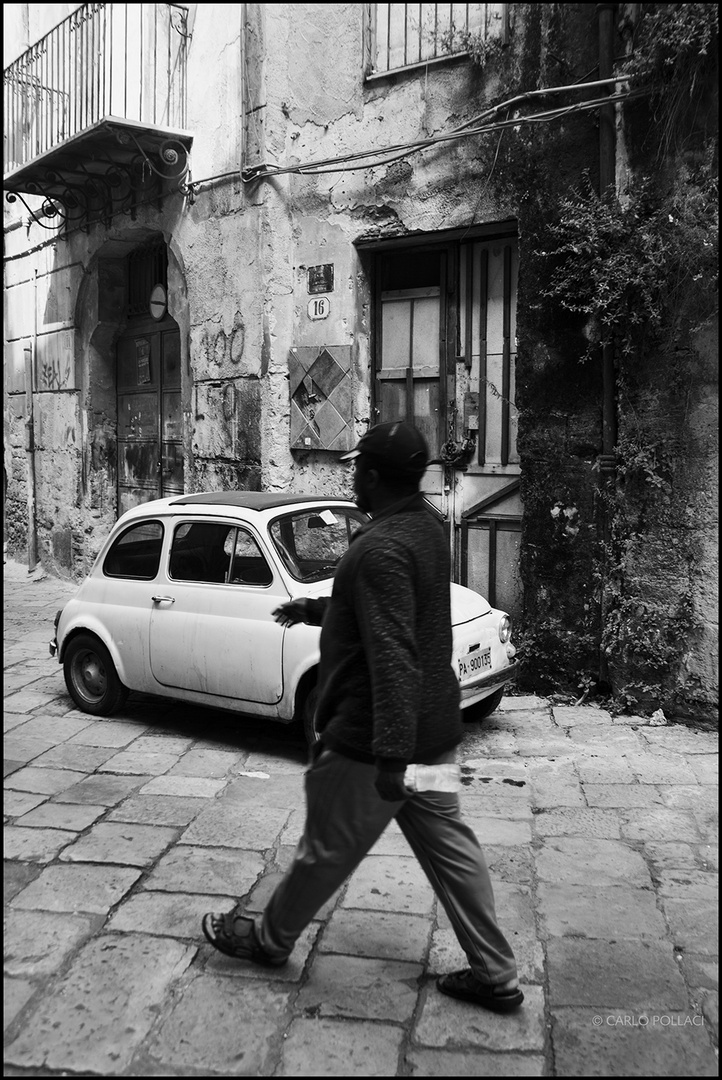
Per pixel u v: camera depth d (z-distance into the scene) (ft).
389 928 11.26
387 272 26.18
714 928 11.29
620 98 19.12
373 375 26.40
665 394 19.16
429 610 9.12
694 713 19.24
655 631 19.58
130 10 30.78
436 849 9.39
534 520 21.30
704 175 18.03
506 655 18.15
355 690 9.13
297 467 28.27
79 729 19.85
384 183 24.91
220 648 17.93
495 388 24.09
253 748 18.48
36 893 12.23
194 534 19.12
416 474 9.34
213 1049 8.93
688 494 19.07
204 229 30.40
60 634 21.09
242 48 27.86
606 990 9.97
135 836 14.07
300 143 27.07
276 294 27.68
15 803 15.49
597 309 19.54
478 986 9.56
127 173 33.32
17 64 37.83
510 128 21.58
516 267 23.47
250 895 12.13
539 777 16.47
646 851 13.48
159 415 36.78
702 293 18.35
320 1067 8.67
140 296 37.60
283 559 17.85
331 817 9.27
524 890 12.28
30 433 44.86
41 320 43.45
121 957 10.61
